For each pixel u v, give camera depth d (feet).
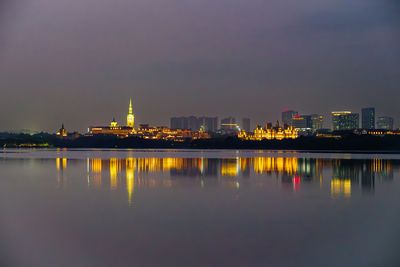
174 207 180.04
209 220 154.20
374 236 131.23
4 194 217.97
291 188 243.40
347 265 106.52
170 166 424.05
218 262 109.50
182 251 117.91
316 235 133.18
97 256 114.32
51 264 107.76
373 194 218.79
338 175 322.14
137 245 123.03
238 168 395.34
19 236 132.16
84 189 238.68
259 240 127.75
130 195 215.10
